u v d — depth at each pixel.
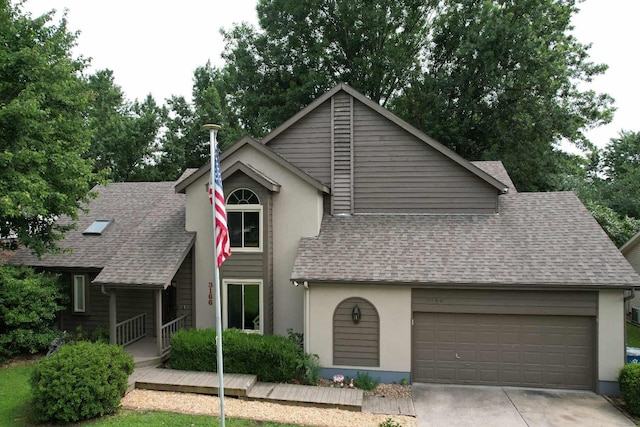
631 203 33.75
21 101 12.58
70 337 14.88
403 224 14.32
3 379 11.62
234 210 13.90
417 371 12.31
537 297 11.81
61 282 15.85
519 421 9.76
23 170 13.01
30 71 13.61
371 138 15.12
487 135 28.58
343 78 31.19
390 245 13.27
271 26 31.75
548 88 25.81
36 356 13.75
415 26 30.70
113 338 13.12
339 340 12.41
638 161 46.91
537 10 27.14
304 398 10.40
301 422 9.24
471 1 28.70
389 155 15.04
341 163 15.20
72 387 8.91
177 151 35.47
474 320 12.16
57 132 14.40
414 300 12.21
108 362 9.61
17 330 13.12
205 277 14.32
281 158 13.93
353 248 13.25
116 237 16.58
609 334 11.45
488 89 27.34
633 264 21.47
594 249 12.42
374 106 14.95
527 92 26.69
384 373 12.22
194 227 14.47
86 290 15.86
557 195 15.65
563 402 10.88
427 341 12.30
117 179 34.78
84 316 15.88
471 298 12.05
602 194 37.81
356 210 15.15
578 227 13.55
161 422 8.94
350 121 15.16
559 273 11.61
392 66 29.09
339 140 15.22
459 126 27.81
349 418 9.59
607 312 11.47
